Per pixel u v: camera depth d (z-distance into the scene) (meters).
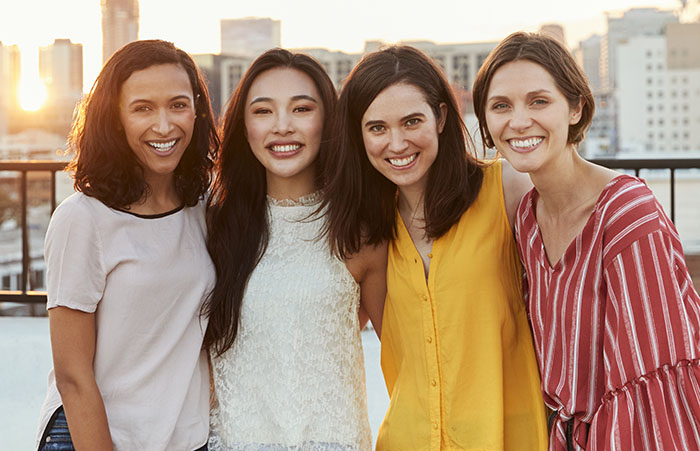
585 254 1.55
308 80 1.87
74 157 1.73
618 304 1.49
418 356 1.75
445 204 1.73
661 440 1.42
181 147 1.72
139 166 1.71
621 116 99.44
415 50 1.76
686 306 1.48
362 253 1.86
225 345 1.79
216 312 1.79
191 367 1.73
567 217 1.61
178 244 1.73
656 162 2.84
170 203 1.79
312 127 1.87
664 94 99.00
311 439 1.79
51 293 1.61
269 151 1.86
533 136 1.55
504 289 1.74
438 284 1.72
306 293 1.79
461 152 1.76
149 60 1.66
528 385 1.73
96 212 1.63
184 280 1.72
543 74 1.54
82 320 1.62
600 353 1.55
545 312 1.62
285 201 1.92
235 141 1.93
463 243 1.74
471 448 1.68
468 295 1.71
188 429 1.72
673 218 2.85
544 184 1.61
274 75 1.85
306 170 1.93
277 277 1.81
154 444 1.65
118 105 1.66
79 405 1.60
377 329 1.98
